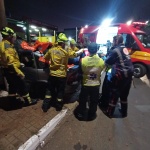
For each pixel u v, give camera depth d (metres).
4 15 4.34
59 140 2.75
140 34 7.18
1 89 4.44
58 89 3.59
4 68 3.22
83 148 2.58
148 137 2.94
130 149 2.61
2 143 2.44
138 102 4.55
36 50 4.32
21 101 3.95
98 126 3.24
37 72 3.85
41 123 3.04
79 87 4.32
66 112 3.69
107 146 2.65
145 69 7.01
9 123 2.99
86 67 3.12
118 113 3.87
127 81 3.36
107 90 3.96
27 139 2.54
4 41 3.12
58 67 3.39
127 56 3.34
